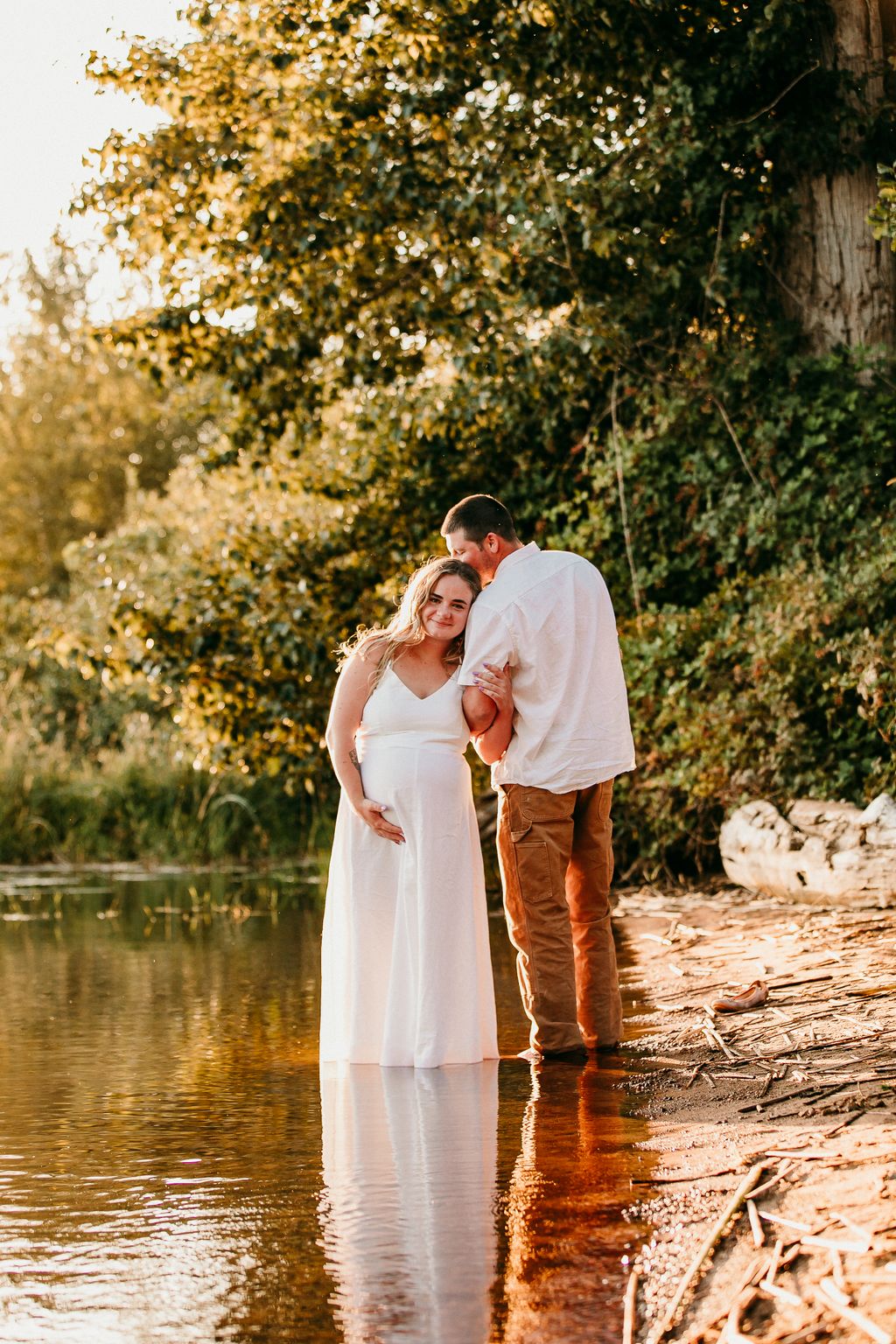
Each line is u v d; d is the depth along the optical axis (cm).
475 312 1038
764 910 770
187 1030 546
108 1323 246
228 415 1247
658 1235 278
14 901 1147
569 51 977
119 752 1795
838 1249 256
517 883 473
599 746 474
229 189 1077
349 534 1081
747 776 862
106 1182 335
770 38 943
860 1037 439
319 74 1041
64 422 3294
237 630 1054
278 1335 238
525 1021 546
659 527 994
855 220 984
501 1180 320
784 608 859
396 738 471
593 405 1048
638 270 1005
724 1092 391
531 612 469
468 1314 245
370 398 1096
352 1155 349
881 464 937
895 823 728
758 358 960
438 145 1035
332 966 483
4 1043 527
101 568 1600
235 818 1516
